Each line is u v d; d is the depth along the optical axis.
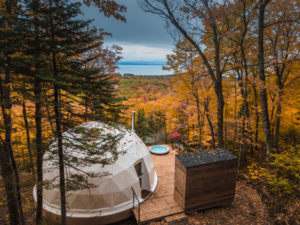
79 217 6.76
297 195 7.41
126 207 7.32
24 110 5.87
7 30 3.13
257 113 12.20
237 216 6.76
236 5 7.67
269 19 9.12
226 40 10.48
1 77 3.66
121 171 7.47
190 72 11.14
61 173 5.01
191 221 6.53
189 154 7.39
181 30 9.07
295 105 10.36
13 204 5.21
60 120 4.68
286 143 13.38
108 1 4.58
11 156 5.05
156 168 10.95
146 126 28.12
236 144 14.42
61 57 4.26
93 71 4.33
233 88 12.04
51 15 3.79
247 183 9.23
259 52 8.30
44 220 6.06
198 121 11.96
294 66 9.81
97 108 4.64
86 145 4.55
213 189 7.05
